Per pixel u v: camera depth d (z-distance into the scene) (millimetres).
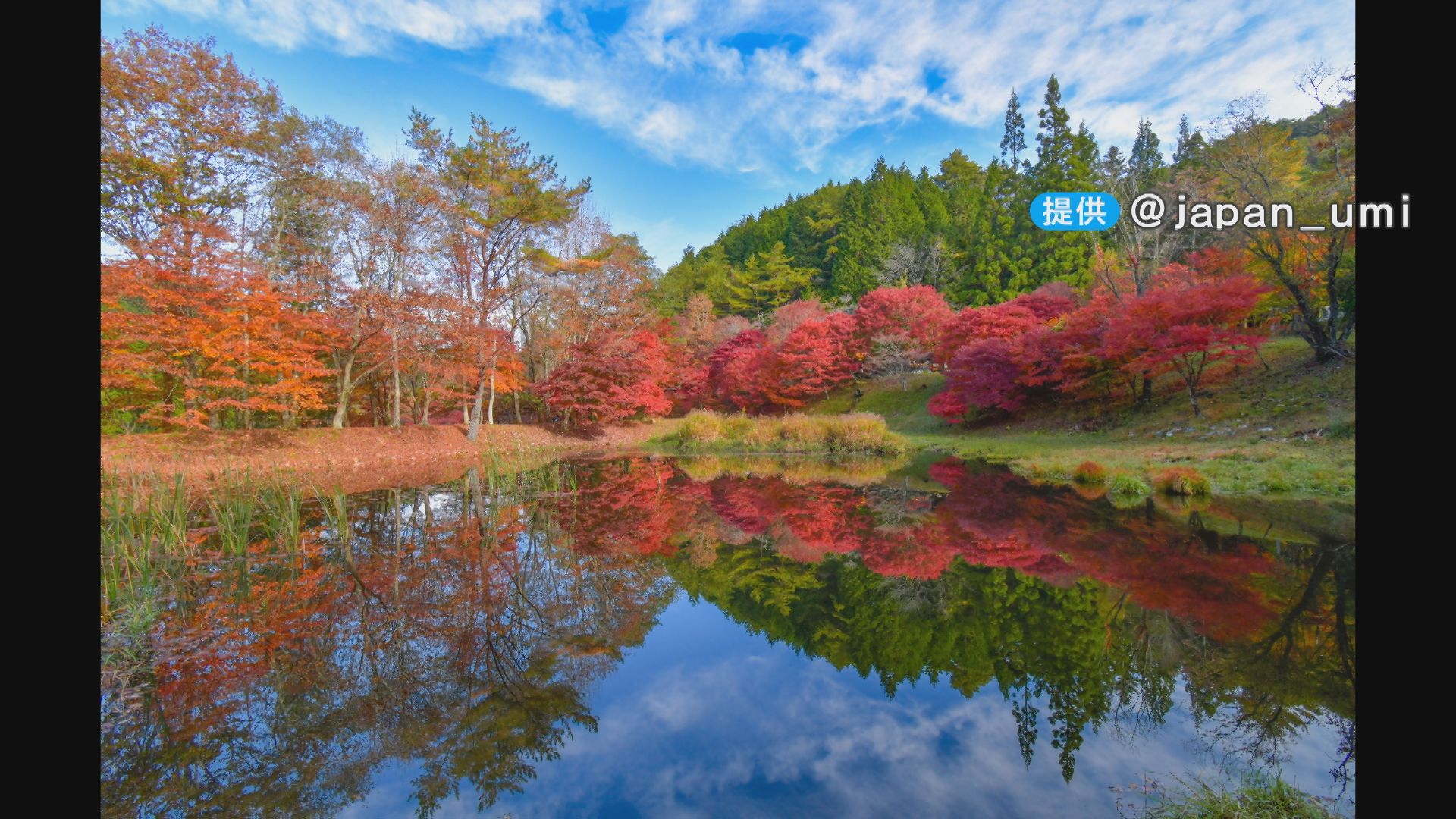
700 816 2252
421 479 13055
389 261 17672
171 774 2600
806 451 18750
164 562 6195
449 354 21062
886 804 2320
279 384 14492
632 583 5625
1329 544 5875
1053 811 2258
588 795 2438
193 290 12461
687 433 21453
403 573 5906
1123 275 19875
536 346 26969
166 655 3891
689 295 45156
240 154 14281
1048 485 10547
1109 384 18641
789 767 2650
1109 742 2762
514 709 3250
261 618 4625
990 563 5930
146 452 12461
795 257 48375
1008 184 38344
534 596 5234
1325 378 12703
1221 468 9719
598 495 10977
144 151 12477
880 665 3762
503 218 19641
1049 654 3791
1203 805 2234
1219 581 4965
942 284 36125
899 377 28828
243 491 10305
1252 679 3281
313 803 2396
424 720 3109
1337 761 2484
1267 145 13539
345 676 3619
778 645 4129
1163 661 3576
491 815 2295
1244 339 12836
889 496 10234
